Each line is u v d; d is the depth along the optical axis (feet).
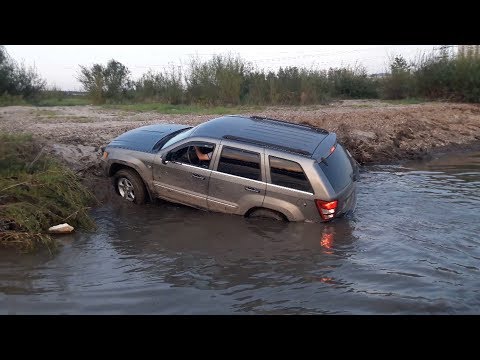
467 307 18.78
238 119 30.81
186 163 28.86
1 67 71.77
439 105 73.87
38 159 30.50
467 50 82.38
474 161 47.55
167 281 20.93
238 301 19.36
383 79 89.56
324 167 26.96
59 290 20.03
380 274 21.57
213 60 75.87
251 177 27.50
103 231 26.66
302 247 24.47
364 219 28.71
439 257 23.41
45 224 26.40
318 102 76.79
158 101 76.07
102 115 56.29
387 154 48.52
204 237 25.70
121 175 30.63
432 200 32.83
